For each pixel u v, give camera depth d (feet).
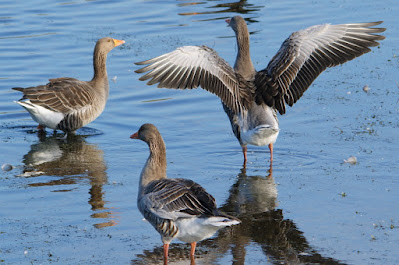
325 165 47.73
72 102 56.29
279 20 84.48
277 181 45.29
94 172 47.78
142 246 36.29
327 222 38.47
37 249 35.70
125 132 56.95
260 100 45.55
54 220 39.47
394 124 54.65
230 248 35.73
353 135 52.85
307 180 45.19
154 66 40.37
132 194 43.60
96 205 41.73
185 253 35.40
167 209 32.01
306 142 52.19
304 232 37.29
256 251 35.22
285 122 56.85
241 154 51.13
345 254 34.40
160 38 78.48
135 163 49.70
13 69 69.77
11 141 55.42
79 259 34.58
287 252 34.91
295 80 44.52
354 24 44.21
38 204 41.83
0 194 43.42
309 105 60.23
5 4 94.73
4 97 63.93
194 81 41.88
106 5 94.22
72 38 79.56
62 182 45.70
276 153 50.75
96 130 57.88
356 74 67.56
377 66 69.46
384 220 38.47
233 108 44.62
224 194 43.34
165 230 32.40
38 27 83.97
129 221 39.50
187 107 61.82
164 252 33.45
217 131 55.98
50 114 56.03
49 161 50.21
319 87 64.69
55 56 73.56
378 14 84.53
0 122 60.03
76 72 68.64
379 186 43.47
